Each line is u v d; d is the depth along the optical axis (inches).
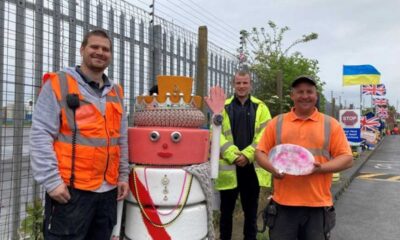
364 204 328.5
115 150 111.6
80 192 104.5
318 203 127.3
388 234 240.8
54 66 151.4
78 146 104.0
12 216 146.0
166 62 208.4
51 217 105.1
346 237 233.9
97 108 107.6
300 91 128.6
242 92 175.8
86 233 109.6
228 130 173.0
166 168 119.3
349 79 767.1
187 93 125.8
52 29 150.7
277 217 132.1
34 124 103.8
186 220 120.5
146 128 120.6
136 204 122.6
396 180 469.4
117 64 176.1
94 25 166.1
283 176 124.6
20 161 145.4
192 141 120.9
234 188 173.8
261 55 446.0
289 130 129.6
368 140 929.5
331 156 128.9
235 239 201.2
